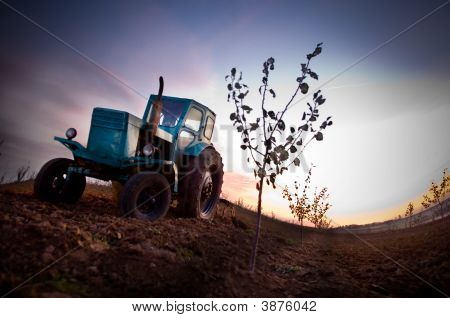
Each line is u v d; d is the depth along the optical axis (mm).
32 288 2039
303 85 3057
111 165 4430
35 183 4527
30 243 2572
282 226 10492
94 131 4625
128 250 2869
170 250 3180
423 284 3223
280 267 3768
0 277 2064
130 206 4125
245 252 3975
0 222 2775
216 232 4656
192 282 2672
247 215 10047
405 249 4961
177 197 5594
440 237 5188
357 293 3021
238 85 3303
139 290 2355
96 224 3500
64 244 2658
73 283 2230
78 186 5035
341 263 4629
